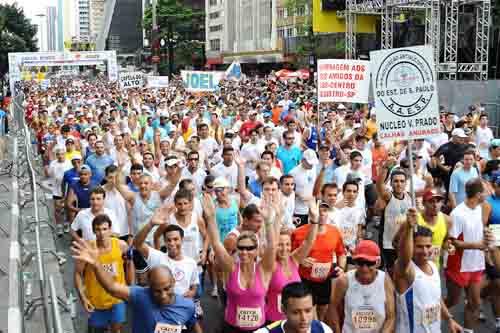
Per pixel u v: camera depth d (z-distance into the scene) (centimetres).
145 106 2573
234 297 602
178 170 897
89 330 713
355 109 2647
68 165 1312
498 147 1173
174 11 10038
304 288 448
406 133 770
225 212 886
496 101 2677
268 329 460
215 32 10456
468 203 767
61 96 3941
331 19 4538
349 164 1134
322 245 726
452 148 1248
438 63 3078
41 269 777
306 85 4266
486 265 791
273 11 7806
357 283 566
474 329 814
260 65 8675
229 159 1099
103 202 819
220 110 2358
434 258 764
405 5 3272
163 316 539
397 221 830
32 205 1505
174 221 782
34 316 864
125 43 17325
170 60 7625
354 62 1439
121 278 712
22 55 4397
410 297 573
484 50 3278
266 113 2119
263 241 691
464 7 3519
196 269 688
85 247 548
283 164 1311
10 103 4016
